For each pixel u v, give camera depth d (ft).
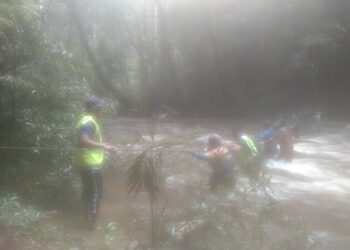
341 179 34.53
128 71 129.80
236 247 17.35
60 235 18.52
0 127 24.23
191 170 30.12
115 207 23.57
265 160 36.73
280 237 19.42
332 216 24.85
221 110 108.99
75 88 27.14
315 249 19.35
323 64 100.42
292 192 29.91
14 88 23.79
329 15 102.58
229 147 25.93
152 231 18.15
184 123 78.84
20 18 24.82
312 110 91.91
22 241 17.46
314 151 49.01
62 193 23.17
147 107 97.14
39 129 23.97
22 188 22.34
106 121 36.52
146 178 17.42
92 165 20.59
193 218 18.80
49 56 26.84
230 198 21.26
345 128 76.18
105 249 17.60
